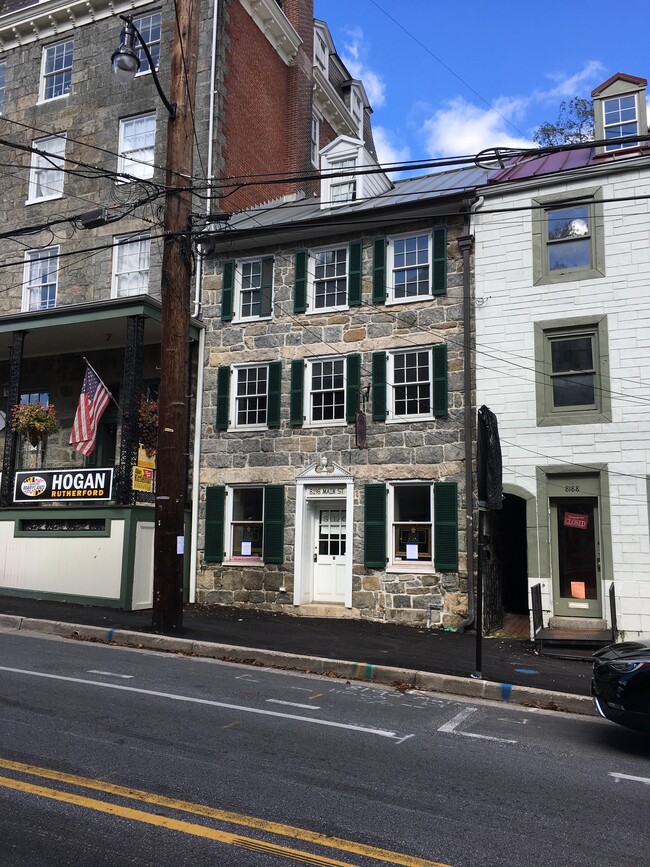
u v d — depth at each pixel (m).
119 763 5.73
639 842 4.68
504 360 15.02
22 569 16.38
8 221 21.52
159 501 12.43
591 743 7.14
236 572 16.70
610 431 13.99
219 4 20.08
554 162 16.14
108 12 21.19
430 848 4.47
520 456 14.57
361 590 15.49
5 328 17.86
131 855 4.20
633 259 14.34
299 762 6.00
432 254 16.00
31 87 22.03
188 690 8.49
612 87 16.11
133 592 15.09
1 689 8.03
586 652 12.14
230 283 17.92
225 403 17.45
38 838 4.37
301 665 10.53
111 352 19.44
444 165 11.00
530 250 15.16
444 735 7.16
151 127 20.14
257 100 22.02
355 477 15.95
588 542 14.15
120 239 20.02
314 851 4.36
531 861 4.36
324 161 18.31
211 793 5.19
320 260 17.34
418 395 15.85
